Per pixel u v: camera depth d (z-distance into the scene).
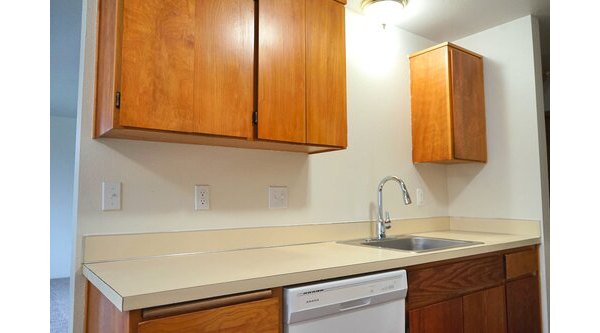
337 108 1.87
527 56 2.58
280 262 1.49
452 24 2.69
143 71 1.35
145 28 1.36
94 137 1.53
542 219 2.45
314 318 1.31
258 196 1.95
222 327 1.13
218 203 1.82
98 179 1.54
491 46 2.77
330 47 1.88
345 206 2.31
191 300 1.10
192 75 1.45
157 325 1.03
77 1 2.64
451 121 2.50
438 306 1.74
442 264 1.79
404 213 2.63
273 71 1.67
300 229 2.09
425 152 2.62
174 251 1.68
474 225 2.78
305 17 1.80
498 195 2.67
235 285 1.17
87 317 1.45
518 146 2.59
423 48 2.89
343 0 1.95
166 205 1.68
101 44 1.51
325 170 2.24
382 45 2.62
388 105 2.61
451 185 2.93
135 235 1.59
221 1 1.54
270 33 1.68
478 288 1.96
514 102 2.63
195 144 1.77
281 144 1.77
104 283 1.15
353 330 1.39
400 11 2.42
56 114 5.99
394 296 1.52
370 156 2.47
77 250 1.48
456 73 2.58
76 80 4.34
